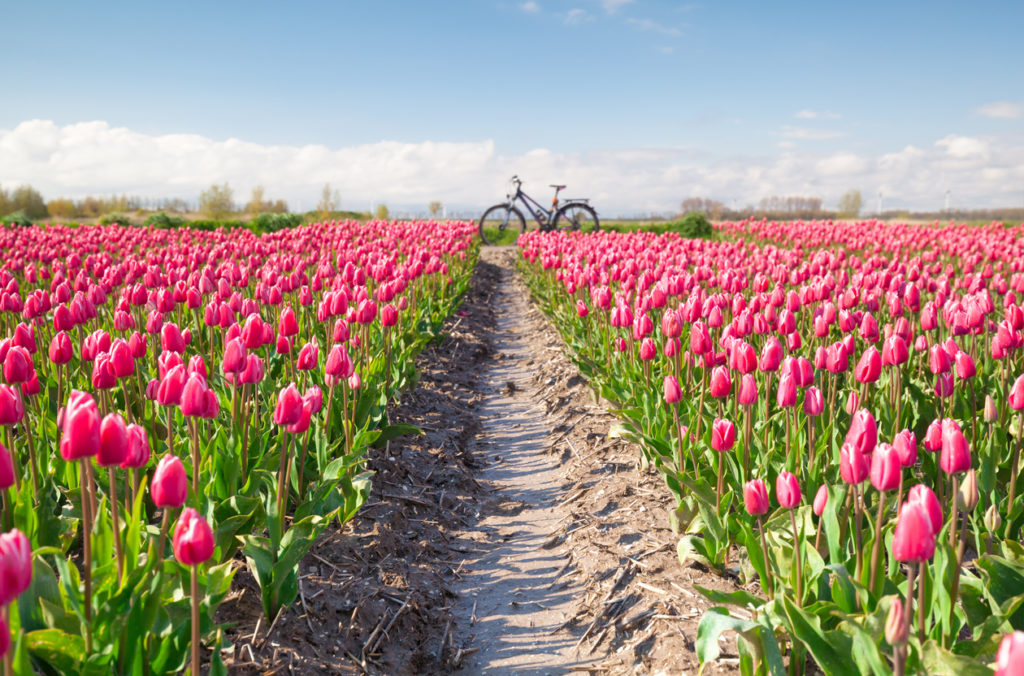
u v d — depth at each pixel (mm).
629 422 6047
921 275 7621
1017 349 5797
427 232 18562
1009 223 30922
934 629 2738
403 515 5488
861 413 2973
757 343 6852
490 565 5086
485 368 10938
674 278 7383
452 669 3955
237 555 4258
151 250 14695
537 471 6805
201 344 6695
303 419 3791
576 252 13625
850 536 3533
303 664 3471
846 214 60125
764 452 4496
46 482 3676
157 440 4699
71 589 2562
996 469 4109
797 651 2969
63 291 6066
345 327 5191
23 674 2150
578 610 4379
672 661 3566
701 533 4652
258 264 10984
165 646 2752
